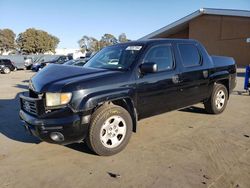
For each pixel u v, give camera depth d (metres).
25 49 69.38
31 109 4.30
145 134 5.40
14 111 7.79
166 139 5.12
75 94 4.02
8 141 5.19
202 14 28.27
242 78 16.62
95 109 4.26
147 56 4.97
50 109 4.06
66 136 4.04
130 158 4.31
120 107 4.46
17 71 33.19
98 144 4.23
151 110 5.06
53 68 4.86
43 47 70.62
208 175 3.73
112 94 4.30
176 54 5.52
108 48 5.73
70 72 4.55
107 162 4.18
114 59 5.14
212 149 4.62
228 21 26.92
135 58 4.84
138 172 3.85
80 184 3.58
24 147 4.86
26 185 3.59
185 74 5.56
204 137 5.21
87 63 5.61
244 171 3.84
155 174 3.79
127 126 4.54
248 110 7.39
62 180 3.69
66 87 4.03
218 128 5.75
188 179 3.63
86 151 4.60
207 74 6.16
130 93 4.56
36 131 4.10
